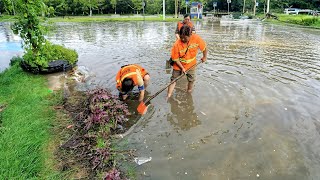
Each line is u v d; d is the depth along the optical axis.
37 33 7.09
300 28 21.20
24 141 3.82
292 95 5.83
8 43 12.61
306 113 5.01
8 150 3.59
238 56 9.60
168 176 3.46
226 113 5.06
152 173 3.51
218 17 39.78
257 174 3.49
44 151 3.80
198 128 4.58
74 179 3.31
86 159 3.69
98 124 4.38
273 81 6.73
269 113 5.03
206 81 6.67
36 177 3.23
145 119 4.89
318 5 49.69
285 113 5.02
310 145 4.06
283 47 11.65
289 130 4.46
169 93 5.78
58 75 7.22
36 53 7.17
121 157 3.81
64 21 29.42
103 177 3.28
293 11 41.94
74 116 4.84
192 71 5.77
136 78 5.23
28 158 3.49
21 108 4.93
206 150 3.98
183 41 5.45
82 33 17.28
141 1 45.19
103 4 46.19
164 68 7.89
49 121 4.61
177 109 5.26
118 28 20.75
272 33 17.36
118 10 48.16
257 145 4.08
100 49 11.15
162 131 4.50
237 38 14.62
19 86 6.18
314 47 11.73
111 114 4.64
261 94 5.89
